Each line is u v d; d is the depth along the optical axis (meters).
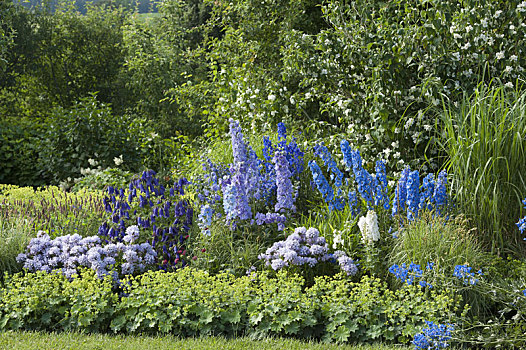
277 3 11.30
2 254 5.89
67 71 20.61
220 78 10.50
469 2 6.76
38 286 5.32
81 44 20.47
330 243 5.59
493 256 5.17
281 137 6.85
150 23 18.52
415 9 7.27
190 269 5.53
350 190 6.14
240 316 4.88
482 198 5.50
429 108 6.67
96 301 5.13
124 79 19.61
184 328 4.89
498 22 6.89
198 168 8.11
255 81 10.52
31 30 19.50
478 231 5.57
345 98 7.97
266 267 5.54
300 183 6.81
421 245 5.04
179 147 11.16
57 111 12.07
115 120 11.98
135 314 5.02
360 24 7.82
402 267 4.83
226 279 5.43
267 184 6.59
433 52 6.79
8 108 19.55
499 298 4.52
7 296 5.24
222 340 4.67
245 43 11.70
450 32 6.82
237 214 5.86
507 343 4.20
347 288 4.98
